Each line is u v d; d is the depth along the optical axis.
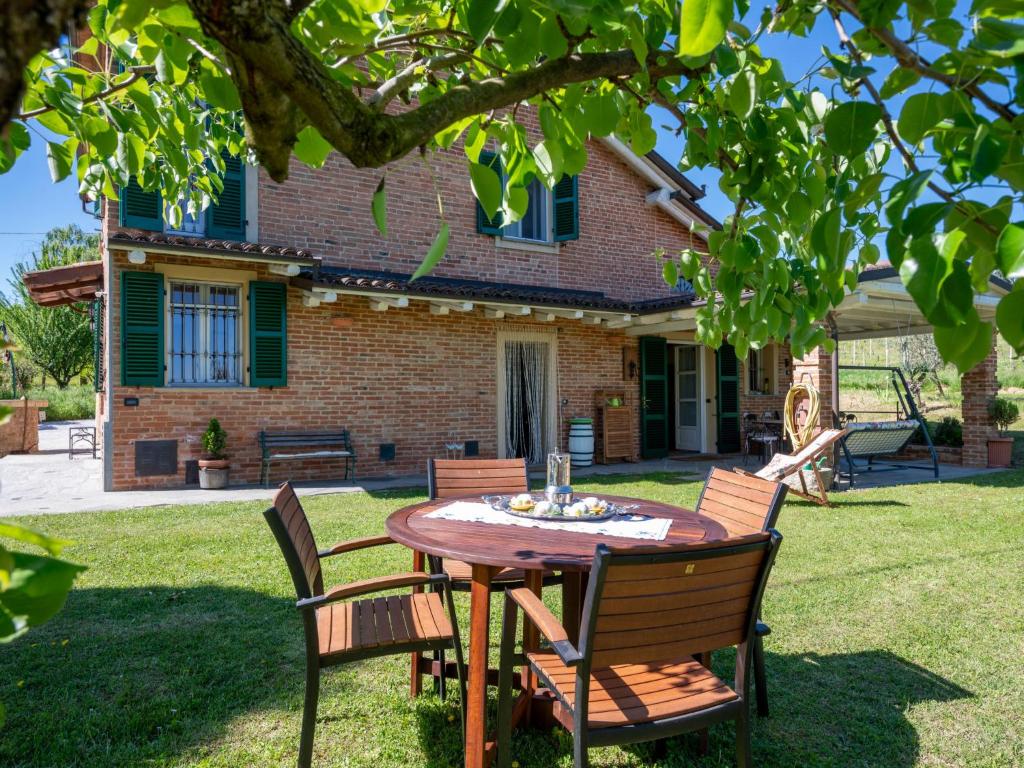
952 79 1.06
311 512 7.26
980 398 12.18
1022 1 0.96
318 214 10.16
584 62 1.55
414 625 2.75
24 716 2.86
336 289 8.93
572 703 2.07
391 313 10.55
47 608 0.59
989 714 2.93
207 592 4.52
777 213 2.05
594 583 1.86
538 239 12.41
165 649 3.58
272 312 9.47
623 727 1.97
